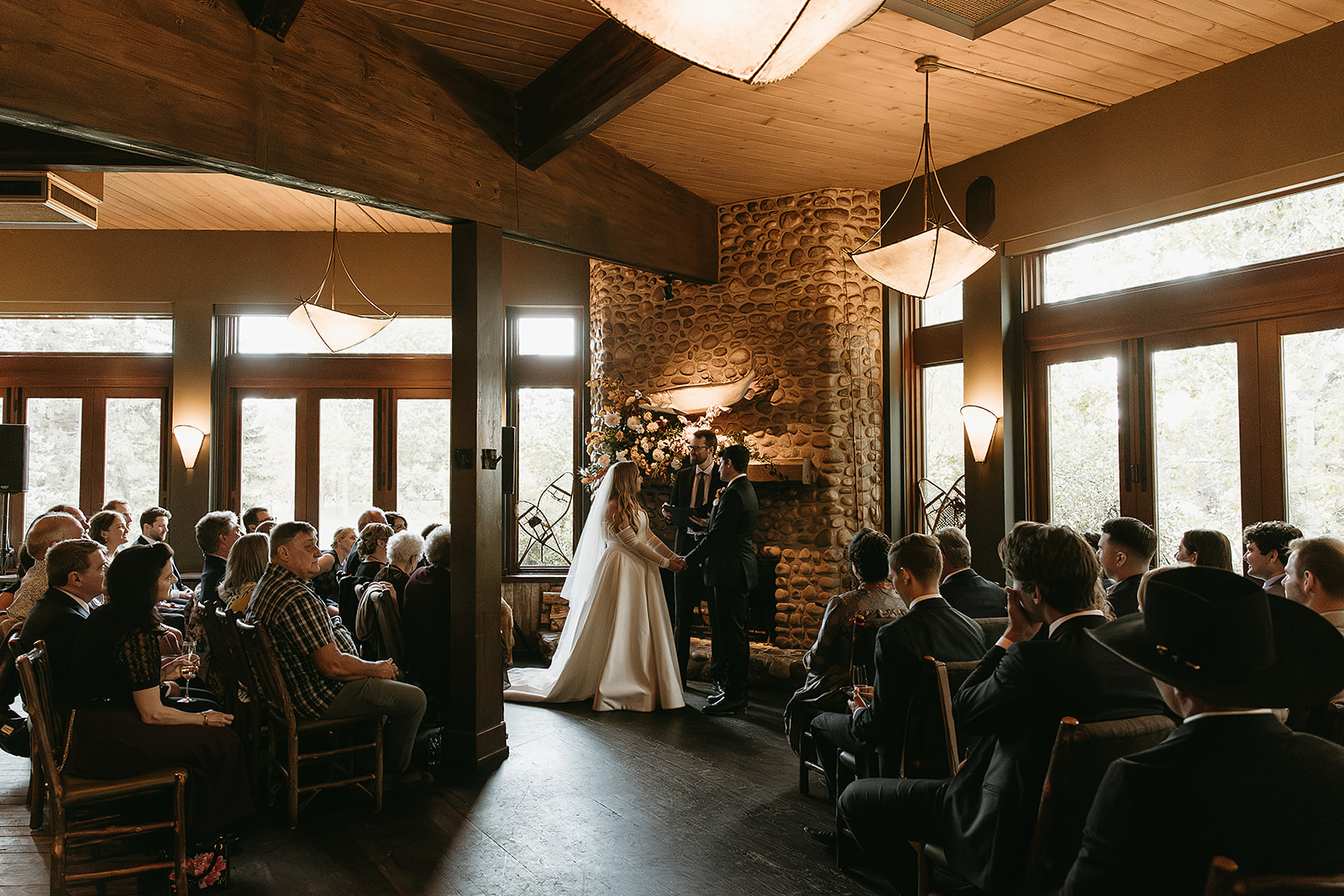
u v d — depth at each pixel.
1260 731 1.37
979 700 2.08
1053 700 1.95
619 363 7.14
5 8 2.71
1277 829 1.30
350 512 8.08
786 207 6.54
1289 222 4.41
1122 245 5.16
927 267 4.69
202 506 7.83
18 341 8.11
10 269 7.90
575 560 5.80
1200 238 4.78
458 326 4.45
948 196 5.98
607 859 3.12
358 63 3.84
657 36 2.08
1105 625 1.65
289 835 3.35
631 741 4.65
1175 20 4.07
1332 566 2.60
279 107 3.50
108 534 4.92
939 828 2.28
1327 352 4.25
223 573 4.55
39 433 8.06
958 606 3.36
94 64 2.92
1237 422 4.59
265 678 3.43
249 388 8.08
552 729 4.90
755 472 6.20
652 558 5.42
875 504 6.43
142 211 7.48
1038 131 5.40
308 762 3.54
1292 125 4.27
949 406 6.27
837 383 6.31
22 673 2.63
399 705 3.61
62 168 3.85
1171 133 4.76
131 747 2.80
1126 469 5.06
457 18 3.98
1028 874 1.85
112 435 8.08
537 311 8.01
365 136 3.86
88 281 7.93
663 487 6.79
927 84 4.66
